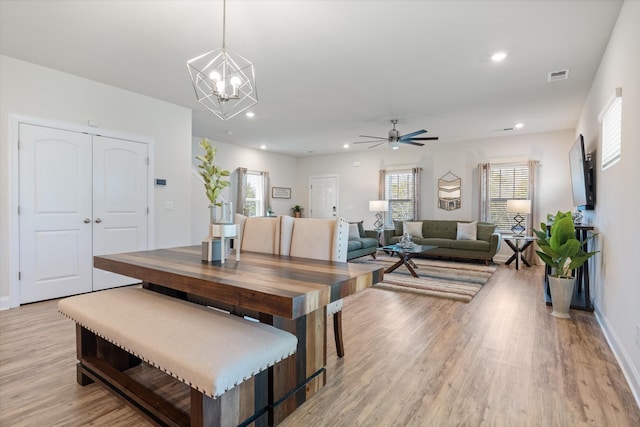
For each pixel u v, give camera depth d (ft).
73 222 12.01
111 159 13.01
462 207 23.40
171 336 4.64
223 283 4.84
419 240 22.21
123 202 13.37
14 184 10.71
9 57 10.55
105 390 6.09
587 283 11.22
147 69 11.45
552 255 10.41
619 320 7.59
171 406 4.87
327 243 7.37
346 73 11.71
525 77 11.96
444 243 21.17
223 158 24.11
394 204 26.35
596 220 11.12
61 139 11.69
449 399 5.83
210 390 3.77
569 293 10.16
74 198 12.03
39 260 11.28
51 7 7.94
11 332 8.72
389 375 6.68
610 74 9.19
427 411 5.49
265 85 12.87
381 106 15.48
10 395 5.90
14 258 10.73
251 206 26.53
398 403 5.73
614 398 5.86
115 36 9.29
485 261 20.12
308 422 5.24
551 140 20.40
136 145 13.78
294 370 5.56
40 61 10.86
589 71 11.34
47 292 11.45
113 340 5.08
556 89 13.07
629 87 7.20
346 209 28.58
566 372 6.77
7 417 5.28
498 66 11.09
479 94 13.75
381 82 12.53
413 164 25.43
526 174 21.09
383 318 10.17
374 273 5.84
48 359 7.26
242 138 22.77
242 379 4.09
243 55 10.34
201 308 5.84
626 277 7.14
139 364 7.18
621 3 7.67
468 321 9.87
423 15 8.20
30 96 11.00
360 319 10.08
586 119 14.20
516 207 19.56
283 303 4.12
